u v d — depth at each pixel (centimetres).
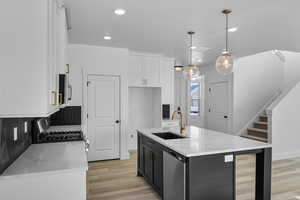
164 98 547
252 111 605
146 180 334
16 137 188
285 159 482
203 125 710
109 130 458
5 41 136
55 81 177
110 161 452
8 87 136
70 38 382
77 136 283
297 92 511
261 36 366
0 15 135
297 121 509
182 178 219
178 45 428
